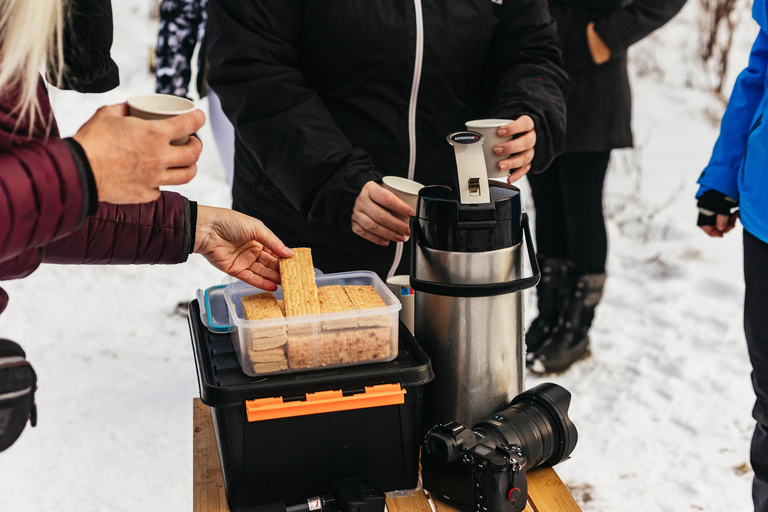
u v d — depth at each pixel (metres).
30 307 3.78
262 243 1.34
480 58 1.93
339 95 1.88
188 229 1.30
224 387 1.12
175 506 2.42
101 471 2.58
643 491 2.48
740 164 2.00
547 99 1.84
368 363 1.23
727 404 2.94
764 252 1.85
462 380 1.31
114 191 0.93
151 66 6.57
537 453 1.25
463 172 1.25
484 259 1.24
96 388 3.08
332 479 1.22
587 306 3.10
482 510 1.16
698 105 6.36
